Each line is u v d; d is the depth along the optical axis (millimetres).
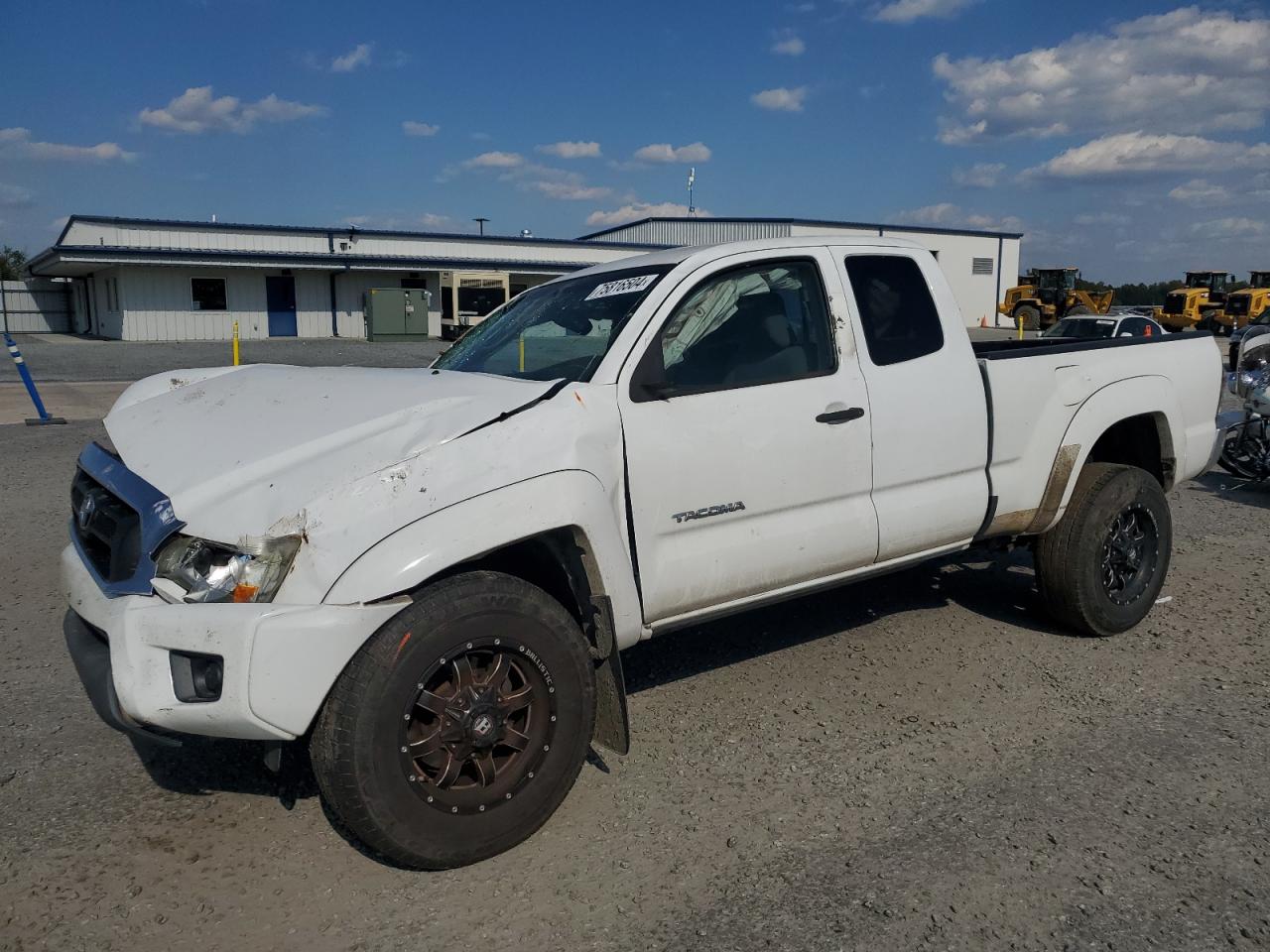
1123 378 4957
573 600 3566
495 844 3041
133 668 2799
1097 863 2990
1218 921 2709
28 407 15875
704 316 3754
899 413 4121
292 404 3557
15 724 4035
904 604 5598
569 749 3170
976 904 2791
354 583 2783
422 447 2994
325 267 40594
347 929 2715
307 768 3688
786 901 2818
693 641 5035
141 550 2934
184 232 40562
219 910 2801
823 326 4031
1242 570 6277
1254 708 4137
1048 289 41938
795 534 3850
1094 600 4852
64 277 50969
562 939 2672
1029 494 4605
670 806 3377
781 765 3670
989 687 4391
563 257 48562
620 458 3400
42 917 2752
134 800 3430
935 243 55250
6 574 6184
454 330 35719
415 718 2973
